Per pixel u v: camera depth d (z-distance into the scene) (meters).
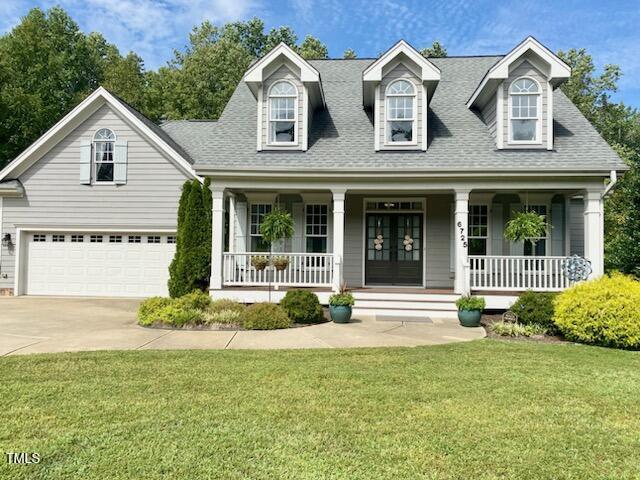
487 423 3.99
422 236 12.97
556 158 10.25
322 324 9.34
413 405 4.42
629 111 33.09
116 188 13.93
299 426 3.85
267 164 10.68
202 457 3.26
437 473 3.09
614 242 13.73
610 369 5.92
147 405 4.30
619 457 3.39
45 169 14.06
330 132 11.83
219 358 6.18
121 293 13.92
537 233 10.27
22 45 23.62
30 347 6.84
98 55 34.81
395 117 11.16
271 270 10.83
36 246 14.12
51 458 3.22
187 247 11.35
